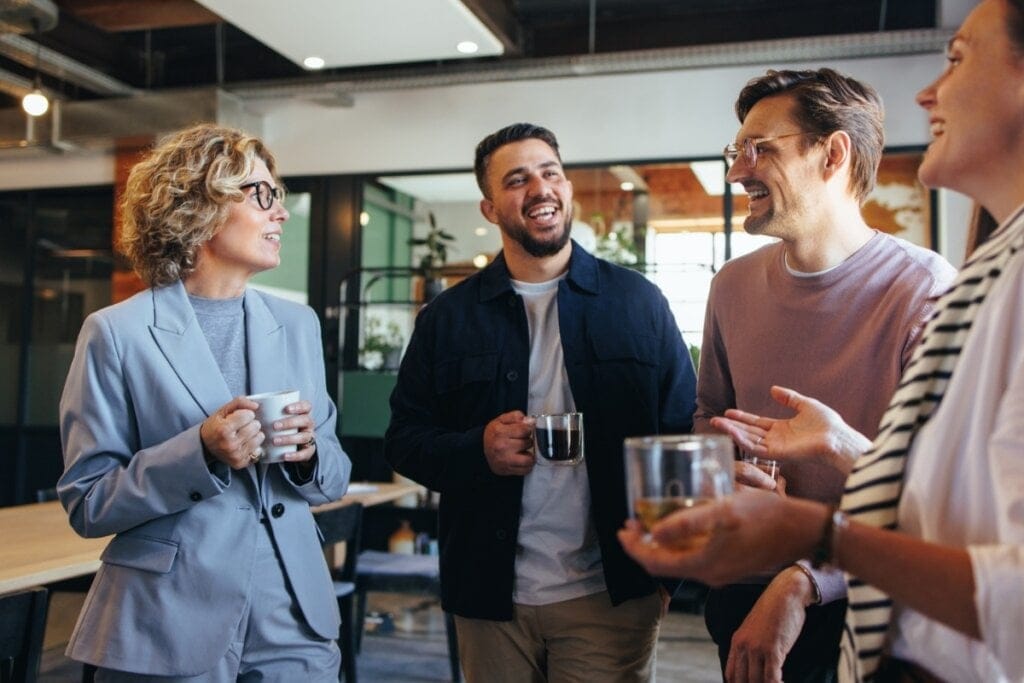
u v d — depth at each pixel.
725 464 0.91
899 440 1.00
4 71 6.20
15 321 7.28
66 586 3.11
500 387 2.07
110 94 6.86
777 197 1.65
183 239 1.76
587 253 2.13
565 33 6.35
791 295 1.73
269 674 1.73
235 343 1.87
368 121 6.57
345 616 3.64
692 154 6.00
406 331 6.51
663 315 2.15
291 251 6.76
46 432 7.12
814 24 5.93
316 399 1.97
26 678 1.83
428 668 4.43
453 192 6.50
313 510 3.75
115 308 1.77
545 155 2.06
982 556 0.82
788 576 1.52
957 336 0.98
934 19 5.75
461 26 4.79
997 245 0.98
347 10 4.58
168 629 1.63
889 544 0.86
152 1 5.57
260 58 6.91
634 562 1.96
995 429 0.90
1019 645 0.80
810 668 1.64
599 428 1.99
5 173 7.29
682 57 5.32
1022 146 0.98
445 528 2.10
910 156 5.64
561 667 1.98
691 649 4.80
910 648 1.00
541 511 1.98
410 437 2.10
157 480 1.62
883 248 1.66
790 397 1.33
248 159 1.81
